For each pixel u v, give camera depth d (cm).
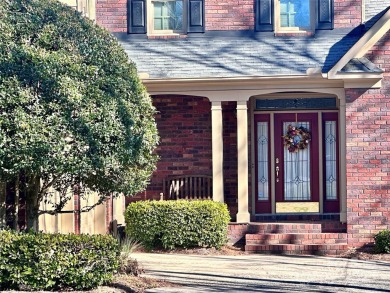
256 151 1962
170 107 1944
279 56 1827
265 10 1880
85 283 1206
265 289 1270
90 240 1217
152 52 1862
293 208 1952
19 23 1250
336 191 1942
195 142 1936
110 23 1902
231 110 1938
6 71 1188
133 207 1736
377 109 1734
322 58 1812
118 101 1241
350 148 1739
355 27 1875
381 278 1385
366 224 1734
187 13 1889
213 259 1616
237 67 1802
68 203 1678
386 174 1731
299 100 1950
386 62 1733
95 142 1195
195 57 1839
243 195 1795
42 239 1198
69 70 1222
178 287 1273
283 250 1719
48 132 1170
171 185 1920
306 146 1955
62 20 1285
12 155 1157
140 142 1265
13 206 1386
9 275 1195
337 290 1270
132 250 1672
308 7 1891
